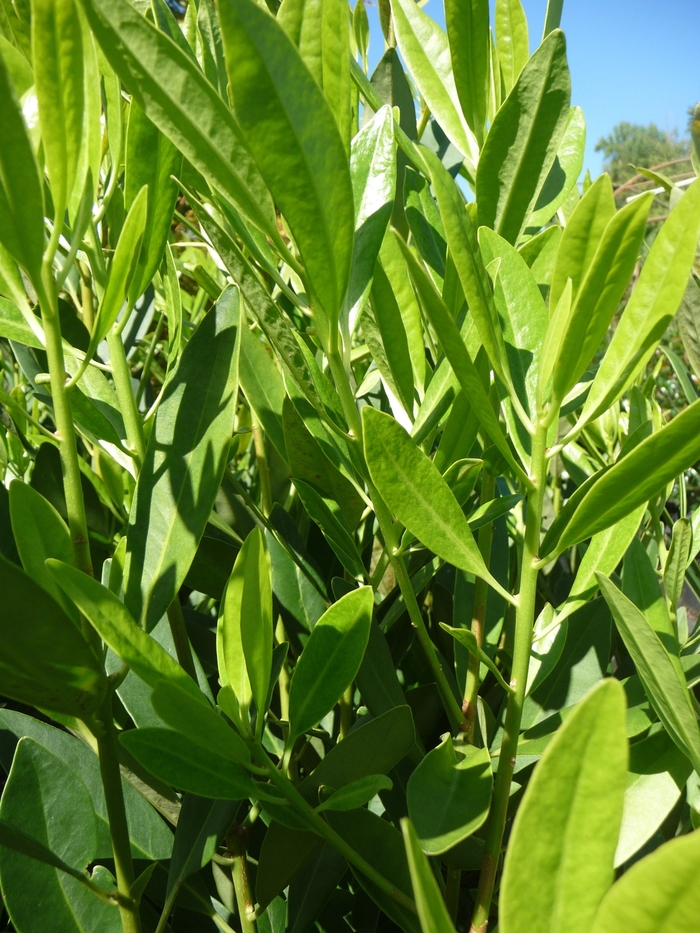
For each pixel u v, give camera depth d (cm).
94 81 22
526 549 25
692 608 53
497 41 41
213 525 41
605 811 14
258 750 24
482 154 34
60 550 23
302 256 20
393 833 27
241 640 24
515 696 25
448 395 32
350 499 37
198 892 33
